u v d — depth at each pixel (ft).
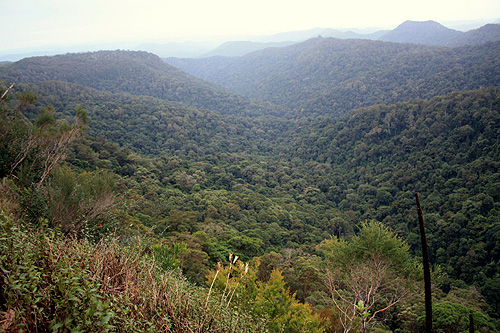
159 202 109.19
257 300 16.97
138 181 137.90
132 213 70.74
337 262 24.39
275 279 18.98
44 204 16.16
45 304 6.16
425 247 10.58
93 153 132.98
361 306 14.06
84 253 8.84
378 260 22.48
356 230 138.72
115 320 6.80
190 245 59.57
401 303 26.22
